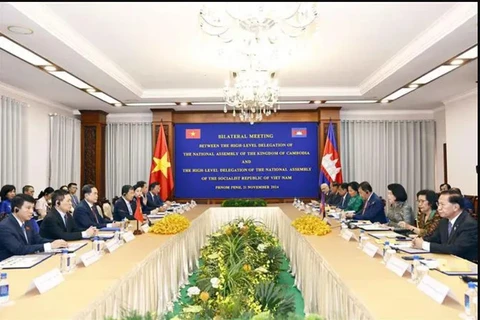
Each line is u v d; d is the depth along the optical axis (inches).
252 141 344.5
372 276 91.2
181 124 344.5
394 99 289.0
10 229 119.0
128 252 120.7
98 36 163.9
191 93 275.4
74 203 269.4
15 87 238.7
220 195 345.4
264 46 180.7
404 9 137.6
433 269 93.7
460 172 280.7
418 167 341.1
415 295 76.0
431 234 143.2
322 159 322.3
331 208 261.9
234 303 77.2
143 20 146.5
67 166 306.8
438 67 197.3
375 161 341.7
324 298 111.4
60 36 150.9
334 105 317.4
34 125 267.4
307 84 259.1
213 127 344.8
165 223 162.4
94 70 197.3
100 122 330.6
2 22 134.2
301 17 144.3
